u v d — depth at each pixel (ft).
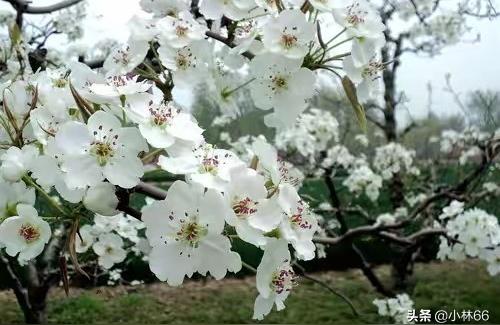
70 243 0.62
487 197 3.02
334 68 0.84
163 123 0.62
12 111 0.69
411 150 3.54
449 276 3.92
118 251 1.54
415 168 3.41
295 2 0.79
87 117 0.62
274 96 0.84
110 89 0.62
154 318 3.15
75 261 0.61
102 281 3.55
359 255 2.85
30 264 1.96
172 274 0.58
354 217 4.00
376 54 0.86
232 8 0.83
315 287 3.76
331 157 2.96
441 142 3.57
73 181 0.58
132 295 3.41
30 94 0.71
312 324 3.03
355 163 3.18
